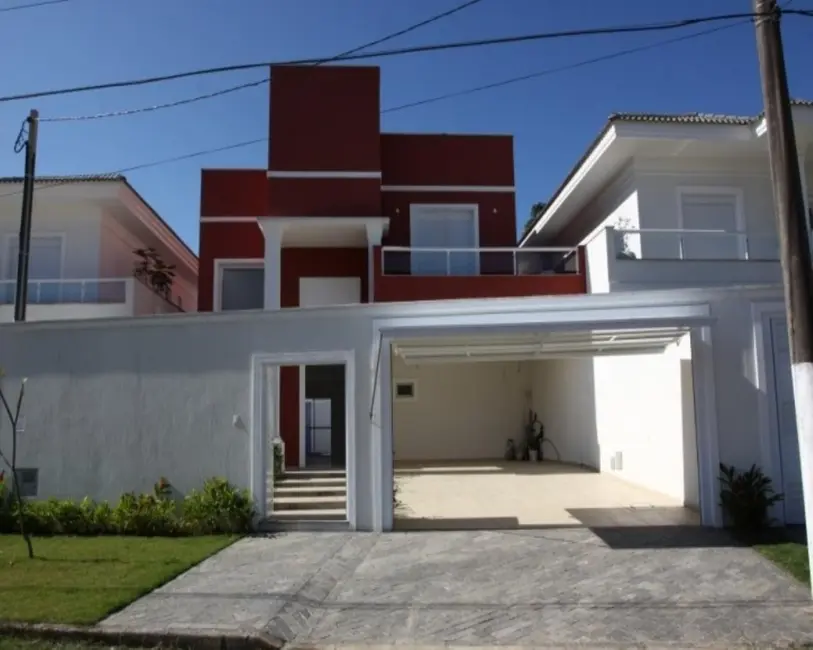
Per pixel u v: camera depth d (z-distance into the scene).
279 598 7.09
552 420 19.70
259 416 10.55
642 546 9.05
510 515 11.27
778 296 10.25
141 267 20.75
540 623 6.43
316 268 18.44
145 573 7.87
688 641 5.96
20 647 5.99
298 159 16.58
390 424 10.40
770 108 7.28
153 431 10.73
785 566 8.00
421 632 6.29
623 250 15.04
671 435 12.23
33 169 14.38
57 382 11.05
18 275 14.09
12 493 10.67
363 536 9.94
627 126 14.89
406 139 18.78
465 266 16.39
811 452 6.95
